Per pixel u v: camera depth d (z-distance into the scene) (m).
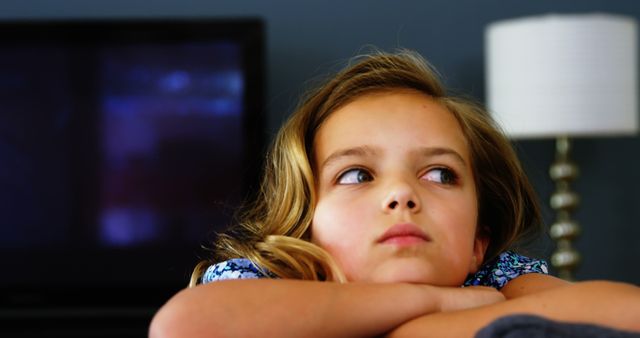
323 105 0.73
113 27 2.54
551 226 2.58
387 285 0.57
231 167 2.58
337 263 0.66
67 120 2.55
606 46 2.37
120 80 2.56
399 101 0.71
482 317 0.52
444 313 0.54
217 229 2.58
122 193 2.58
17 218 2.56
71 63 2.55
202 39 2.56
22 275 2.57
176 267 2.58
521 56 2.39
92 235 2.57
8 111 2.54
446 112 0.73
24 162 2.55
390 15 2.89
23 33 2.53
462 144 0.72
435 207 0.65
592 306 0.51
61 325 2.59
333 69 2.84
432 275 0.63
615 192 2.94
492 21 2.90
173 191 2.58
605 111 2.36
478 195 0.81
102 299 2.58
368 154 0.67
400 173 0.66
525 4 2.91
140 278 2.59
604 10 2.91
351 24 2.88
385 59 0.78
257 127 2.56
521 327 0.42
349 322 0.54
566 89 2.35
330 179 0.68
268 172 0.86
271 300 0.54
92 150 2.57
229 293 0.54
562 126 2.36
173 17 2.86
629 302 0.51
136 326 2.58
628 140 2.94
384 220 0.64
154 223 2.58
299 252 0.65
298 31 2.87
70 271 2.57
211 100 2.58
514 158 0.85
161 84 2.57
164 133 2.58
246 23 2.56
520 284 0.72
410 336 0.53
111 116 2.56
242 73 2.57
